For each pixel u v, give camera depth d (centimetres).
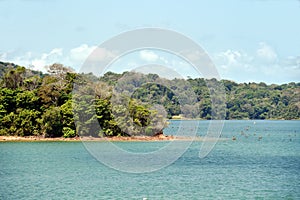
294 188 8606
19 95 16538
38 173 9844
